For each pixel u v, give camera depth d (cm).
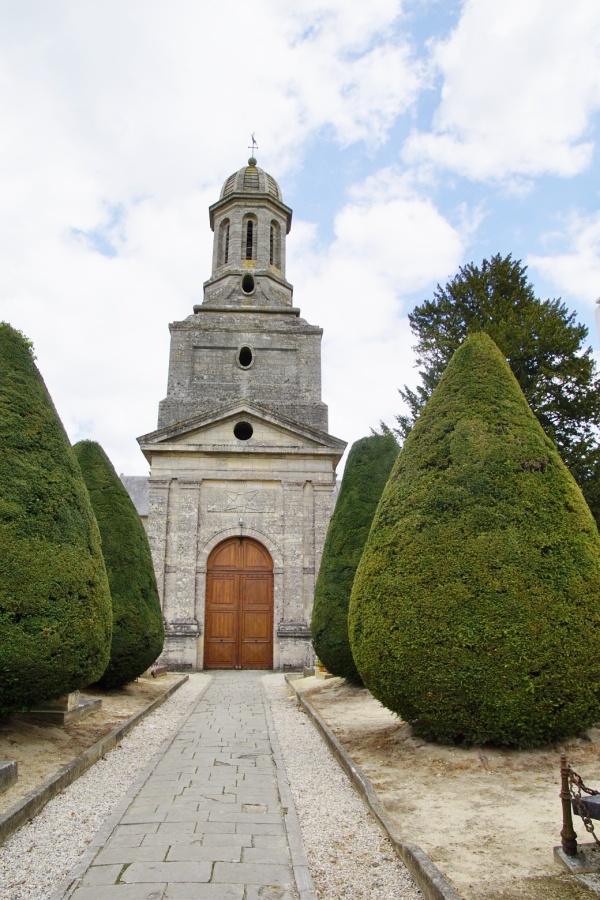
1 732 809
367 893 435
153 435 2145
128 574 1341
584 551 782
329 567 1430
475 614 742
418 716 777
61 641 780
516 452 820
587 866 443
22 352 905
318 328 2488
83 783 698
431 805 593
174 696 1437
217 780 722
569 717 736
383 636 795
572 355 2348
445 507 807
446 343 2573
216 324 2462
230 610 2075
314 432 2178
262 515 2131
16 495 803
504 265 2664
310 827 561
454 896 392
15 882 452
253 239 2752
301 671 1989
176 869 472
